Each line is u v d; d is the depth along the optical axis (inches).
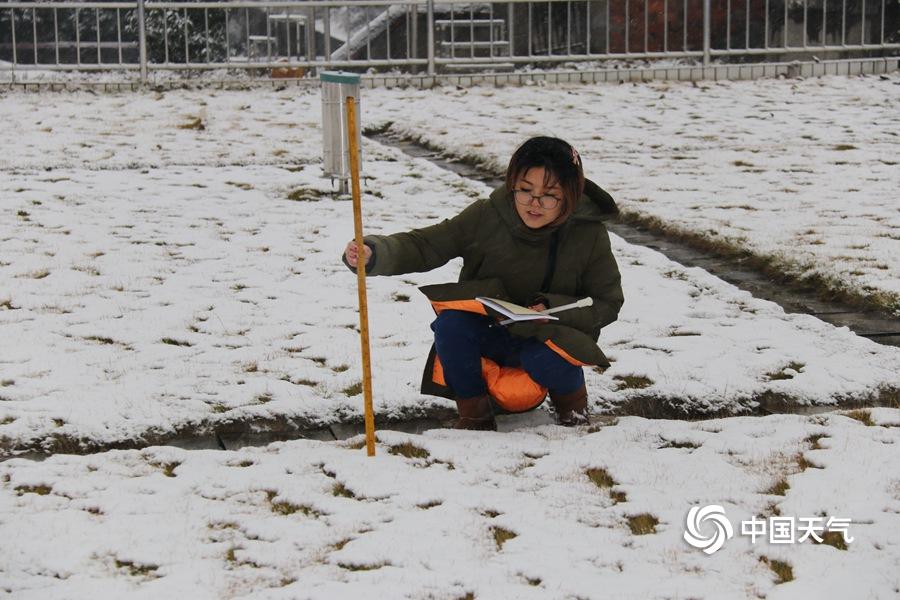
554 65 761.0
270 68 701.3
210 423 212.8
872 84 689.0
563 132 546.3
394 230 364.8
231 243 346.0
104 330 262.5
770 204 394.3
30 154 486.9
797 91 668.7
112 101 636.7
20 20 832.9
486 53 769.6
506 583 150.0
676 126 562.6
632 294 293.9
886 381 234.5
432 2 697.6
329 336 260.8
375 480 181.5
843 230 353.4
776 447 195.2
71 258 325.7
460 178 443.2
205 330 265.6
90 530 165.2
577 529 165.2
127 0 818.2
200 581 150.8
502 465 188.2
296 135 541.0
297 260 327.6
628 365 242.2
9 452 199.9
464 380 202.5
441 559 156.0
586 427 206.7
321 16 805.2
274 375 236.5
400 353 249.6
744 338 260.2
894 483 178.7
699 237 351.9
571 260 196.5
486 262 197.6
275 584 150.6
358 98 415.5
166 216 381.1
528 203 189.5
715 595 146.7
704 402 225.6
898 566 153.7
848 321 277.7
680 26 781.3
